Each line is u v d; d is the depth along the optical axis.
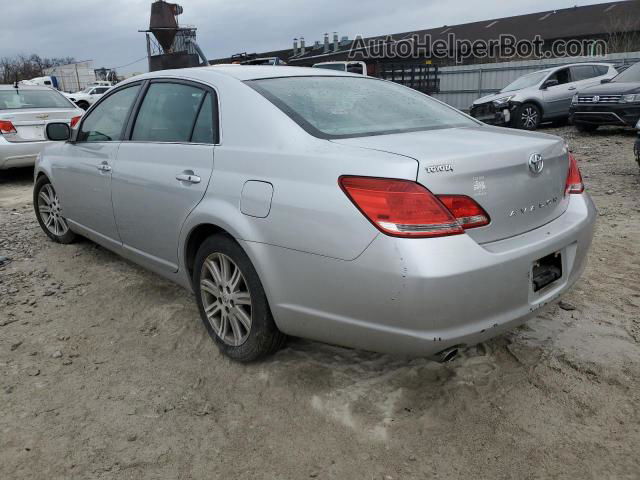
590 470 2.12
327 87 3.08
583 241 2.70
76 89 48.19
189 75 3.26
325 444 2.30
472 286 2.13
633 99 11.05
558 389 2.60
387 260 2.10
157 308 3.62
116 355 3.06
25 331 3.36
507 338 3.06
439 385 2.65
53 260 4.60
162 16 18.23
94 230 4.14
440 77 22.81
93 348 3.14
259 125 2.68
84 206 4.13
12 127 8.12
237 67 3.28
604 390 2.58
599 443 2.25
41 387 2.75
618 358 2.83
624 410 2.44
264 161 2.56
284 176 2.45
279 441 2.33
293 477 2.14
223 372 2.84
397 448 2.26
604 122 11.72
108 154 3.73
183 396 2.66
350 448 2.27
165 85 3.42
